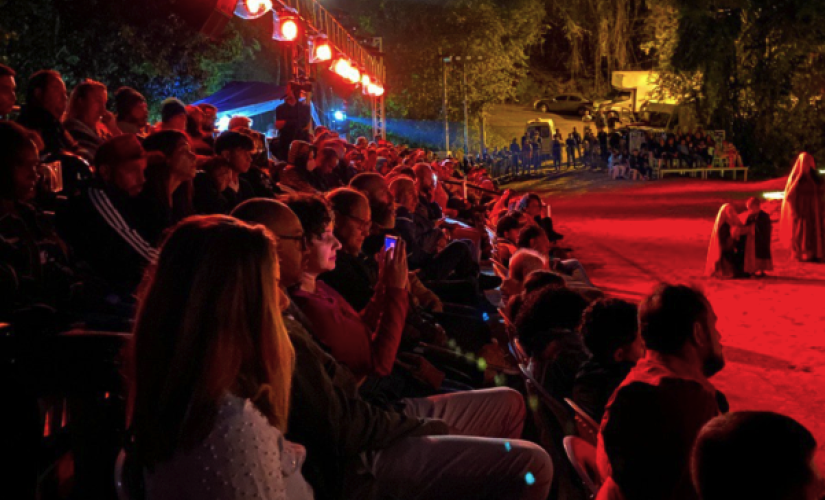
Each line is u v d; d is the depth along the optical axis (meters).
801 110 37.97
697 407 3.01
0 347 3.13
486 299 8.27
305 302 3.81
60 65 15.73
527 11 54.09
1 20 14.41
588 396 3.94
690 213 27.88
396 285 4.10
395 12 50.97
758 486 1.73
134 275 4.20
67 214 4.32
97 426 3.30
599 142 47.69
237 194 6.44
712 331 3.31
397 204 8.52
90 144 6.25
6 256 3.74
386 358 3.99
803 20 35.84
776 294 13.12
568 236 22.58
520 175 49.03
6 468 3.08
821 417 7.01
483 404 4.32
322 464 2.96
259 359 2.15
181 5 9.26
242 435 2.05
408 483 3.26
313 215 3.93
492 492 3.37
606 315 3.93
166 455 2.05
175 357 2.09
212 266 2.12
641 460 2.99
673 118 46.06
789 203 16.75
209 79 20.62
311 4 17.11
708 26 37.34
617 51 62.59
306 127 13.98
